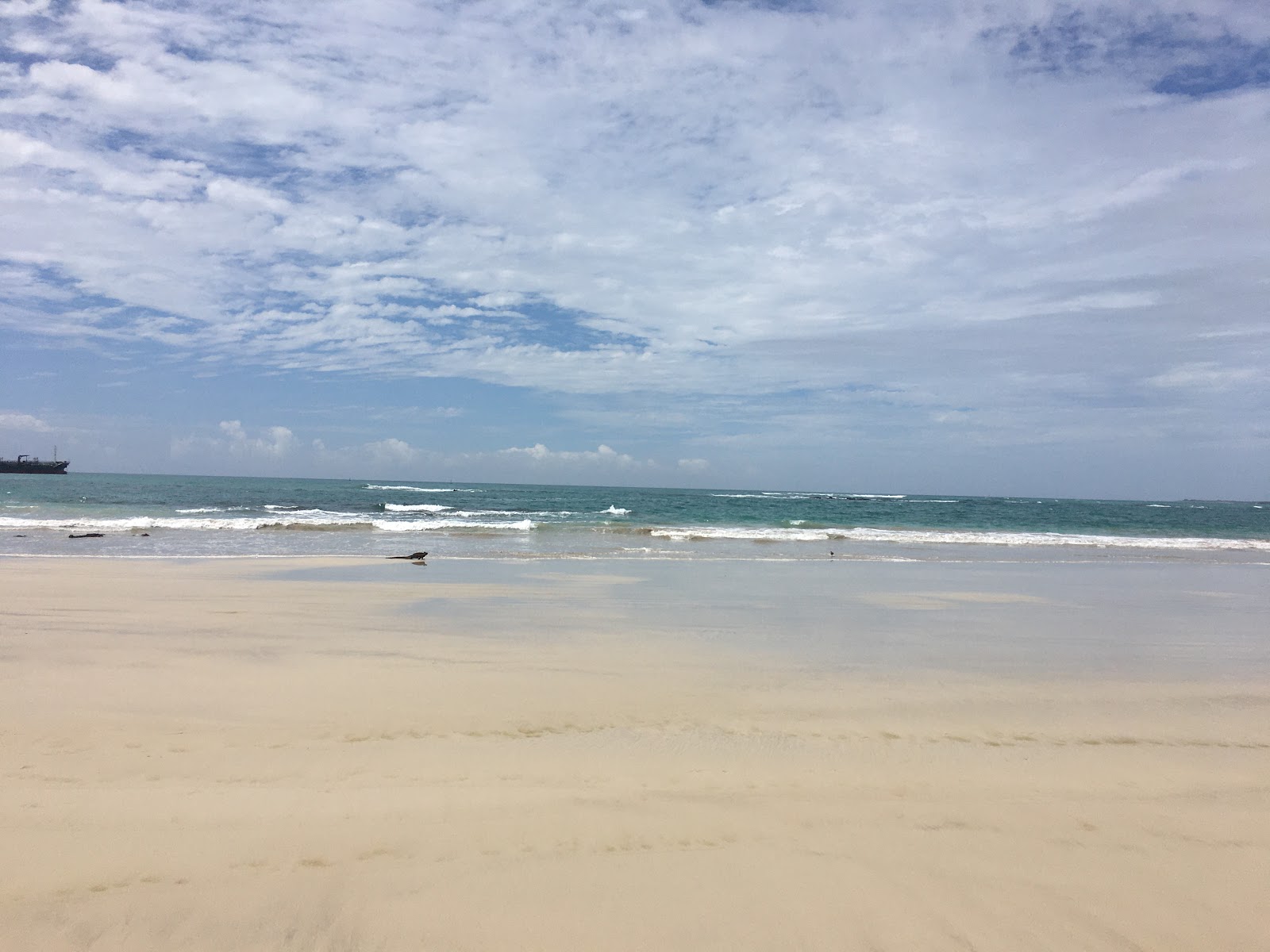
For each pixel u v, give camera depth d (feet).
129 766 14.90
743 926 10.03
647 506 171.32
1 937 9.46
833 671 24.31
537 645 27.40
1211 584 52.54
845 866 11.66
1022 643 29.76
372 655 25.08
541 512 138.31
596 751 16.43
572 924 9.97
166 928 9.73
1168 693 22.31
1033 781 15.30
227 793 13.76
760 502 210.59
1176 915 10.67
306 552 60.95
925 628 32.83
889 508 191.62
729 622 33.19
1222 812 14.03
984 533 100.48
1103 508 268.82
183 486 244.83
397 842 12.04
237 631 28.43
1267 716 20.17
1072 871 11.75
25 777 14.26
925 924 10.23
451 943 9.55
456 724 18.07
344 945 9.49
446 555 61.52
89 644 25.45
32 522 77.46
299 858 11.46
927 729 18.53
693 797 14.12
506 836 12.33
